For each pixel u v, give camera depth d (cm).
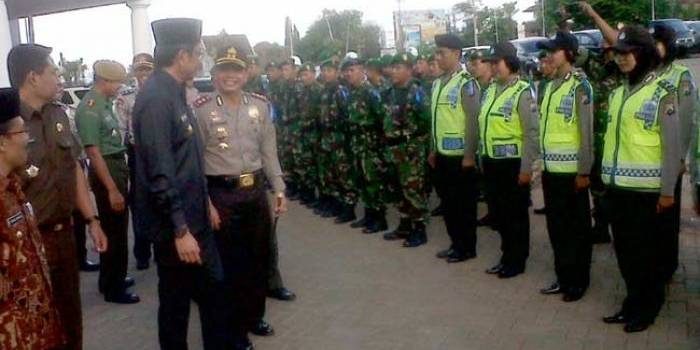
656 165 493
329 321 569
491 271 667
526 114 620
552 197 587
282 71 1044
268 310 600
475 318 559
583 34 1581
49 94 423
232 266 500
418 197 767
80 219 739
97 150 610
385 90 783
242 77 485
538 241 766
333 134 904
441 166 712
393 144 765
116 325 591
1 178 330
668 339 502
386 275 682
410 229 789
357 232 859
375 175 833
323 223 919
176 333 436
